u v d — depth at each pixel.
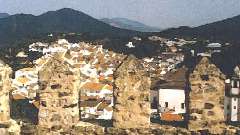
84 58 99.56
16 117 14.58
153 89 46.84
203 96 13.38
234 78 29.22
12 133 13.51
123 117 13.53
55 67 13.60
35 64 76.31
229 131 13.30
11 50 94.94
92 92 57.31
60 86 13.59
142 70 13.40
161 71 77.19
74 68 13.99
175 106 41.97
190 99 13.46
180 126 13.83
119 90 13.50
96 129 13.62
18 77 61.12
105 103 44.56
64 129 13.64
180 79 48.47
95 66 84.25
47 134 13.61
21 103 15.02
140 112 13.47
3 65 13.48
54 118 13.66
